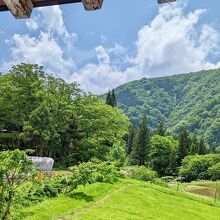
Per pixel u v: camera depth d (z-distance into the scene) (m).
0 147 62.34
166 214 25.31
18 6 2.75
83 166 28.27
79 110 65.44
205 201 35.50
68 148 63.59
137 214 23.77
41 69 66.12
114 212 23.30
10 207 15.84
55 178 27.12
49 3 2.75
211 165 98.44
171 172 104.38
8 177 15.84
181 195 35.66
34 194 22.91
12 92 59.91
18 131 62.16
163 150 107.75
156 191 34.41
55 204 22.80
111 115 66.12
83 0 2.58
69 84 69.19
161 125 131.50
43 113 58.19
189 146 118.62
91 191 28.61
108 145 66.50
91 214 22.00
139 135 114.31
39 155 60.66
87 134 64.12
